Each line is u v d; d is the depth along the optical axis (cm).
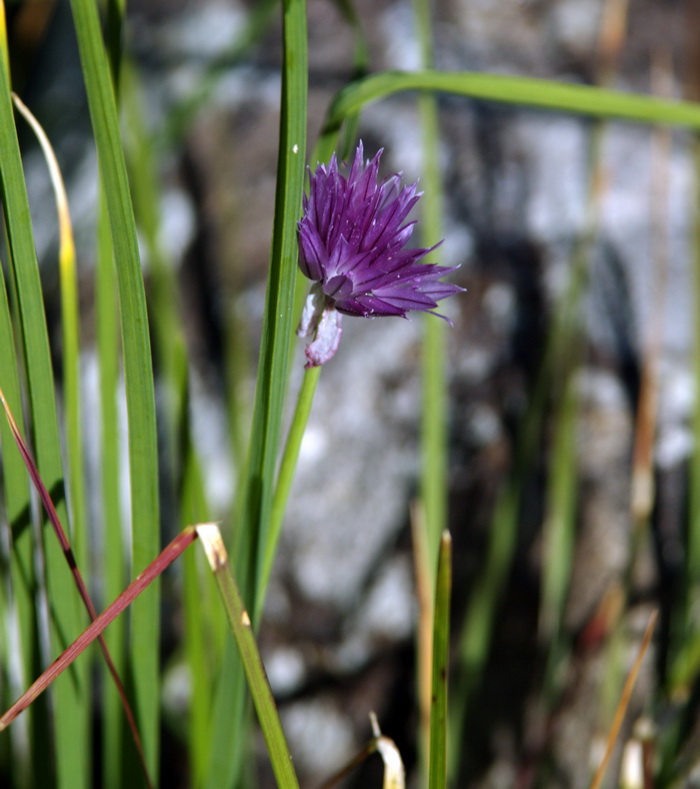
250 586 46
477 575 66
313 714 66
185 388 49
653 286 73
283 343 43
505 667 64
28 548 47
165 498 67
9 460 46
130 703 50
